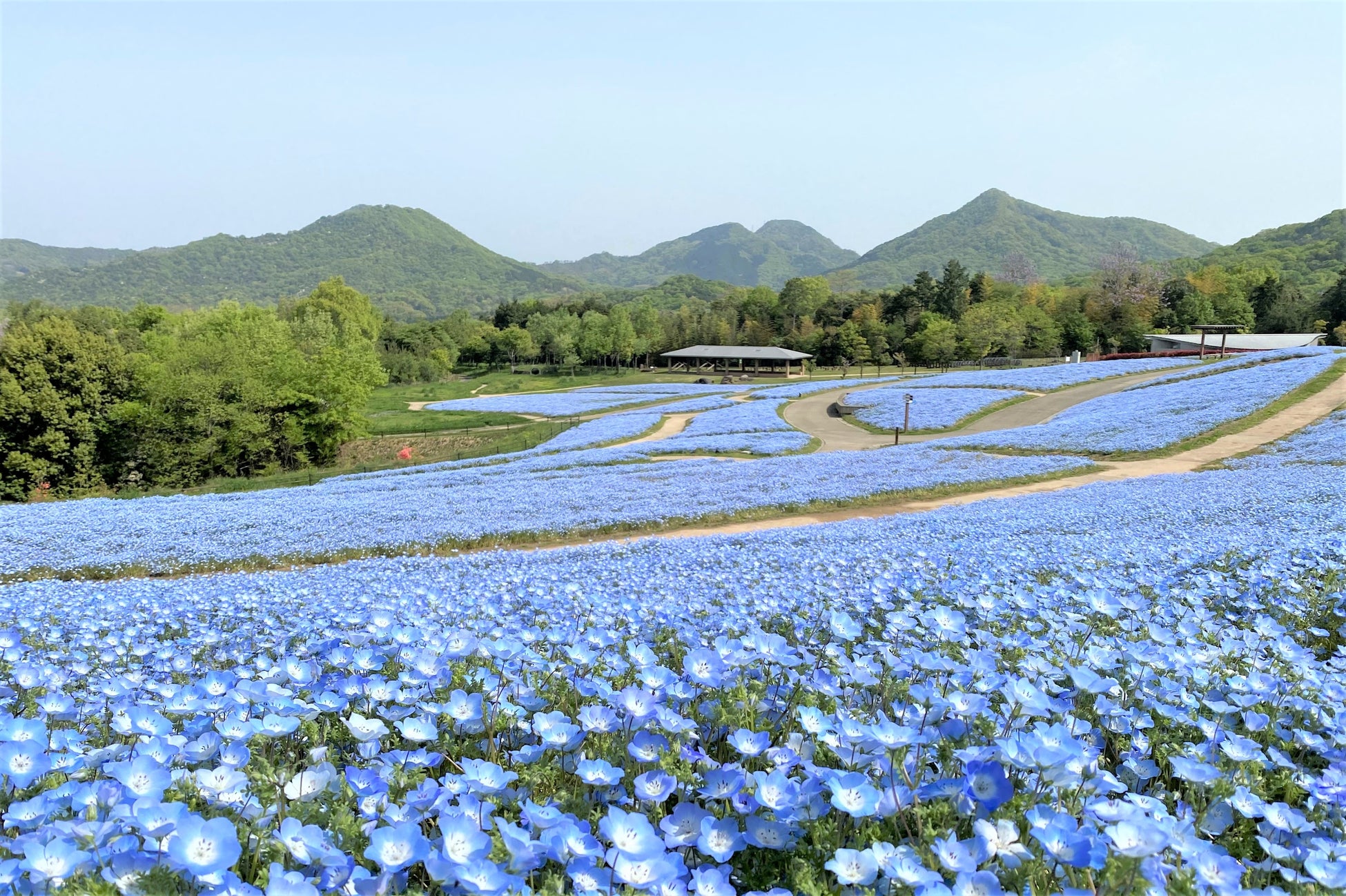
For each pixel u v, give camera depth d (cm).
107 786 259
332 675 429
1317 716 382
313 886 225
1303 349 6694
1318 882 244
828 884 248
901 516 2100
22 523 2630
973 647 535
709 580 951
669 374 11638
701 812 264
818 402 7175
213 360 5297
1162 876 229
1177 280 12712
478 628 614
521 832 227
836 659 446
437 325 14588
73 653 733
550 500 2784
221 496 3512
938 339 10806
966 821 273
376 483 3738
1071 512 1772
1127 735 370
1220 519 1520
